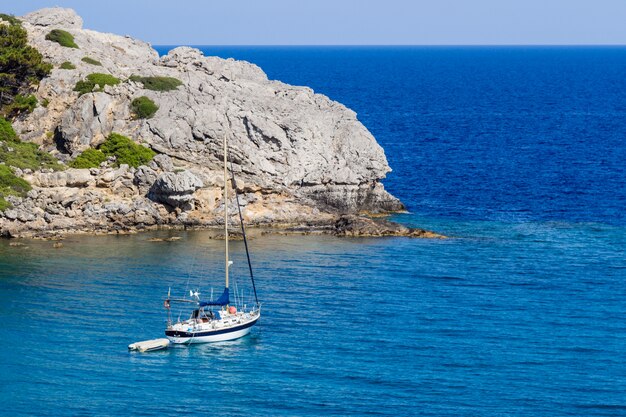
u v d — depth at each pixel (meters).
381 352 87.62
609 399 78.25
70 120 141.25
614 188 168.50
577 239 131.12
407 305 101.06
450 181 174.25
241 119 142.25
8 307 97.19
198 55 164.25
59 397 77.19
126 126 141.75
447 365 84.75
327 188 142.12
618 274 113.56
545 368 84.31
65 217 127.75
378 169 146.12
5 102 146.88
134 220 129.88
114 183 132.88
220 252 120.44
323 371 83.12
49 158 138.38
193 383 80.38
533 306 101.25
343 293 104.75
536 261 119.12
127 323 93.81
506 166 191.62
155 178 132.62
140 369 83.00
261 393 78.62
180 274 110.50
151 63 161.25
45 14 168.62
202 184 132.25
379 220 136.12
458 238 130.75
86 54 155.50
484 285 108.62
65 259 115.19
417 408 76.12
